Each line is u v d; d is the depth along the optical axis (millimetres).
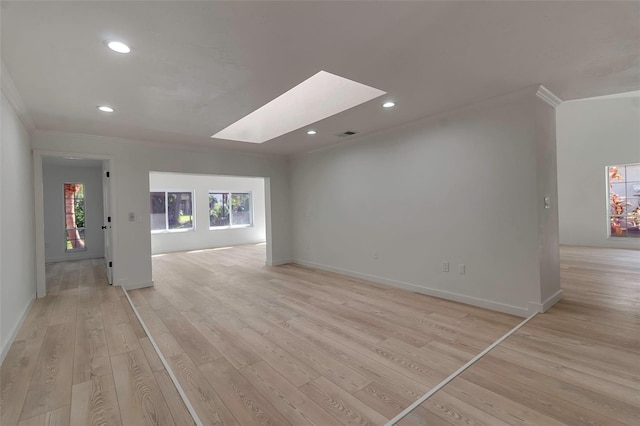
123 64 2332
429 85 2906
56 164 7023
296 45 2113
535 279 3152
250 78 2609
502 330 2930
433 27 1942
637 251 6961
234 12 1724
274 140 5070
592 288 4059
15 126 3141
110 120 3740
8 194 2838
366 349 2631
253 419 1786
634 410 1765
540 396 1916
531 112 3102
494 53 2318
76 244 7453
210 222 9570
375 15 1798
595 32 2043
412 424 1715
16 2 1575
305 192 6246
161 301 4098
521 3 1723
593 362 2281
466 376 2156
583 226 7996
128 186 4781
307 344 2750
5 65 2303
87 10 1671
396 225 4492
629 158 7359
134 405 1898
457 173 3729
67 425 1723
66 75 2494
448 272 3879
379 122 4074
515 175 3240
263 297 4215
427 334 2893
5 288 2648
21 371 2293
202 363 2438
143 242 4891
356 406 1887
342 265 5480
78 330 3057
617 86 3027
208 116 3615
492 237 3447
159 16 1746
